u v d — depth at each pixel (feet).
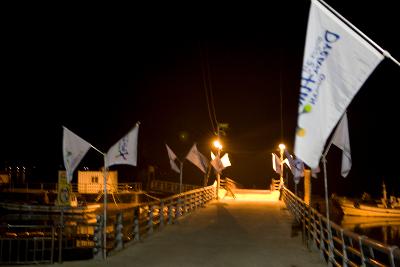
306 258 38.47
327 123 18.56
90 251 50.96
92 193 121.60
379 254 45.55
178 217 63.05
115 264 35.42
